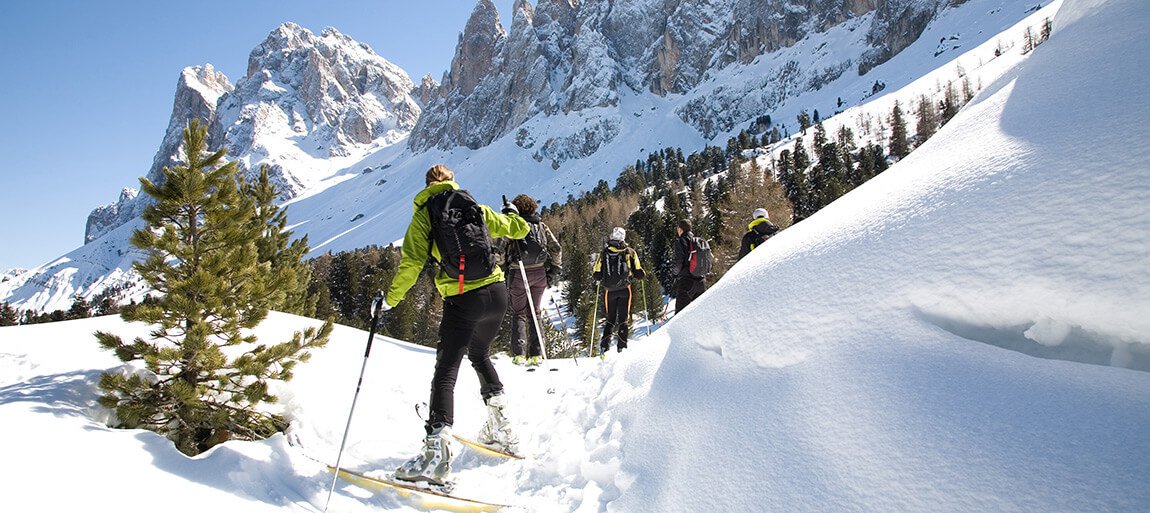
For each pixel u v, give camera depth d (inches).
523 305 290.7
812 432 93.3
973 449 73.9
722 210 2007.9
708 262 335.3
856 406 90.4
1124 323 71.2
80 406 154.5
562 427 179.5
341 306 2434.8
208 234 185.3
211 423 169.0
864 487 79.7
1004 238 89.4
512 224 164.1
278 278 191.5
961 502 69.8
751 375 116.3
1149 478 59.9
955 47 7623.0
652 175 6205.7
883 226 116.4
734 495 94.7
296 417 184.9
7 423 115.3
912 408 83.6
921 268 98.6
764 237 334.6
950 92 4950.8
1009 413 75.0
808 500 84.4
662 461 118.3
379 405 199.3
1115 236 76.6
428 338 1951.3
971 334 89.4
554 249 287.6
